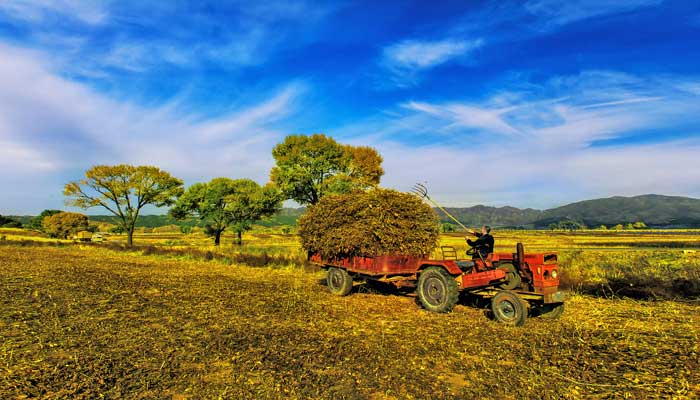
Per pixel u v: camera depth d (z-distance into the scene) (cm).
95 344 670
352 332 762
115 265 2047
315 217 1257
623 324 844
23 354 611
